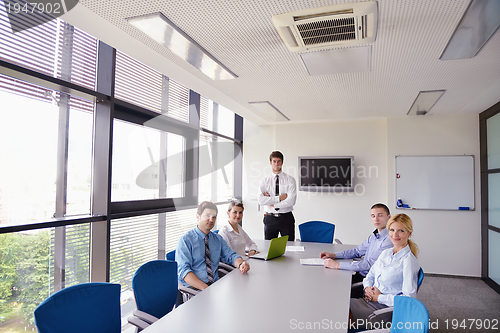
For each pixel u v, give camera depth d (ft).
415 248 8.33
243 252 11.66
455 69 10.47
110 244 11.10
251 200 21.71
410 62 9.85
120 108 11.32
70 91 8.96
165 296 7.59
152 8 6.80
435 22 7.34
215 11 6.91
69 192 9.41
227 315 5.90
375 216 10.10
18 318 8.08
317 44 8.34
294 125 20.79
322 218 20.04
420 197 18.01
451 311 12.55
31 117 8.30
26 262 8.29
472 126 17.46
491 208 15.81
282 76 11.27
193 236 9.34
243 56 9.45
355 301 8.33
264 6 6.72
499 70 10.53
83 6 7.04
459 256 17.38
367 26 7.40
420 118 18.22
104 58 10.29
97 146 10.19
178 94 15.03
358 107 16.08
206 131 17.37
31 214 8.30
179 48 8.78
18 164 7.97
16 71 7.38
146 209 12.82
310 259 10.32
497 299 13.88
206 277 9.20
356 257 10.99
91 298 5.85
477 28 7.59
